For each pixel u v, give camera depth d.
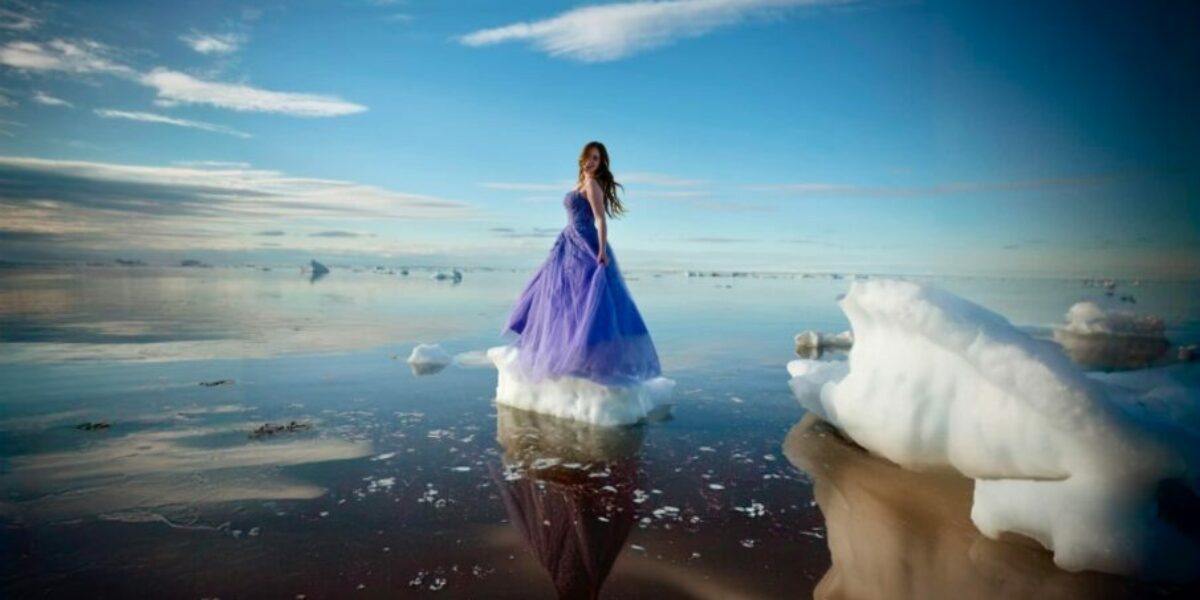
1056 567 2.06
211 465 3.01
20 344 6.48
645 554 2.17
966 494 2.74
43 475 2.82
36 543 2.15
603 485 2.83
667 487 2.81
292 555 2.10
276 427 3.69
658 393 4.42
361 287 16.06
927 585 1.95
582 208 4.27
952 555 2.16
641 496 2.71
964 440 2.49
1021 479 2.29
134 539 2.19
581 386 4.00
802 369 4.64
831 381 3.70
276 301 11.91
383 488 2.75
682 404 4.43
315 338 7.32
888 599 1.86
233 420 3.84
